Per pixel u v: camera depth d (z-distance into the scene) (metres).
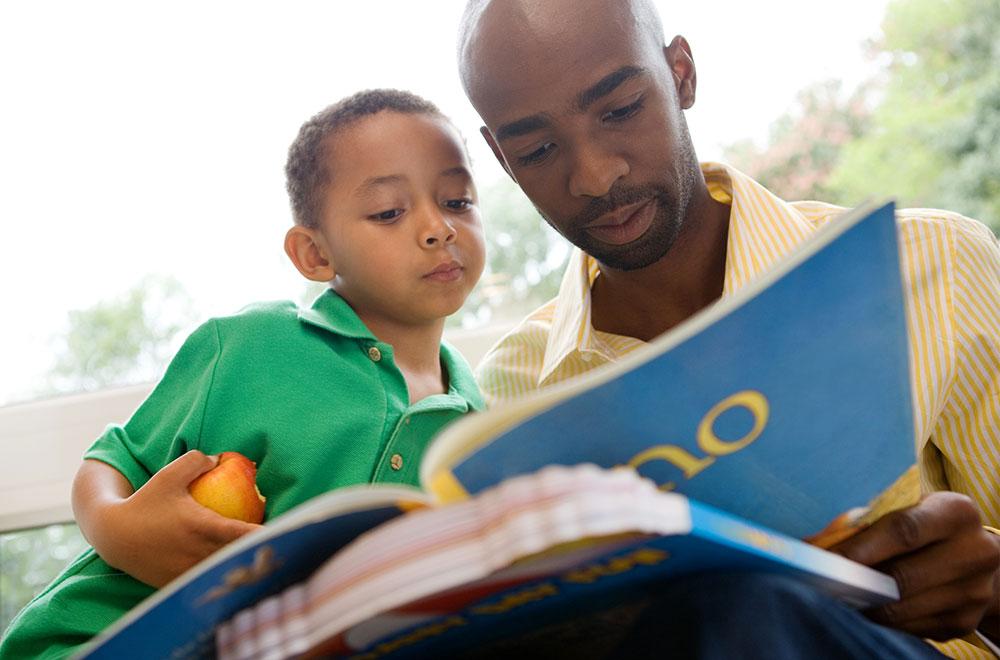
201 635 0.68
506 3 1.06
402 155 1.18
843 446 0.70
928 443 1.12
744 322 0.63
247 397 1.15
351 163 1.19
